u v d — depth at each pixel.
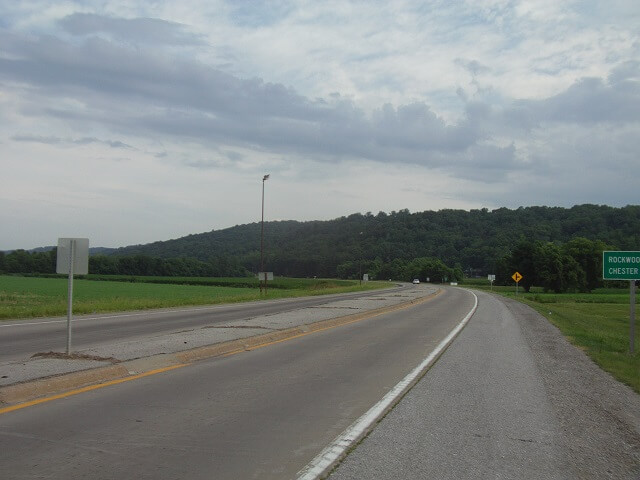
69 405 8.19
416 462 6.01
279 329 19.03
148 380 10.25
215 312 29.75
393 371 11.78
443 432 7.22
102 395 8.91
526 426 7.67
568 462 6.23
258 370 11.60
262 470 5.66
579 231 166.62
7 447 6.21
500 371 12.26
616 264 18.45
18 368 10.17
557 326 27.62
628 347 20.36
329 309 31.92
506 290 115.50
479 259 182.62
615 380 12.19
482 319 28.52
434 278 167.38
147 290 69.94
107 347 13.37
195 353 13.25
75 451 6.12
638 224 155.50
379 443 6.65
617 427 7.92
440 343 17.17
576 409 8.86
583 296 84.81
